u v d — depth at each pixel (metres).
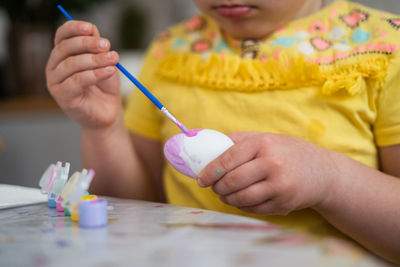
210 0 0.67
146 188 0.86
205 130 0.54
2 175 1.42
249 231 0.35
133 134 0.89
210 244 0.31
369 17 0.72
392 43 0.66
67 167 0.50
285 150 0.52
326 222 0.64
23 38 1.55
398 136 0.65
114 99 0.74
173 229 0.36
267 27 0.71
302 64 0.67
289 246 0.30
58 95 0.66
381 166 0.70
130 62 1.61
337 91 0.65
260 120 0.69
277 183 0.49
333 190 0.54
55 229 0.39
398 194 0.57
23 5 1.52
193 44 0.82
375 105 0.66
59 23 1.58
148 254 0.30
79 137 1.45
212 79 0.73
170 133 0.77
